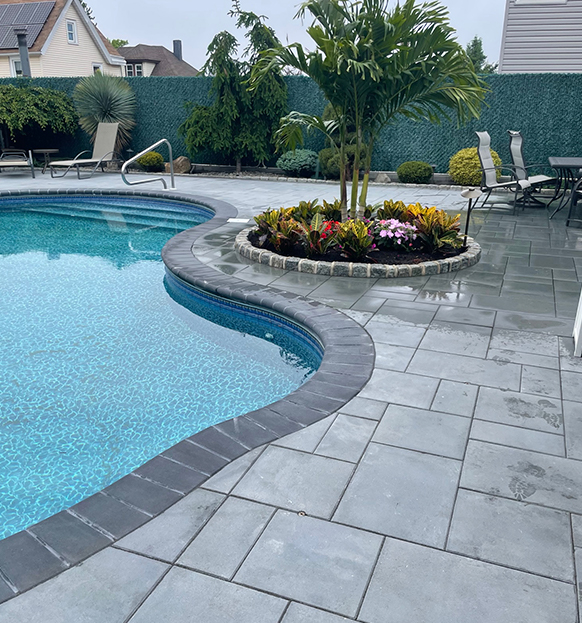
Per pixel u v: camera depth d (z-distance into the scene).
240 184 12.42
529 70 11.72
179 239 6.96
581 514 2.09
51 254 7.40
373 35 5.31
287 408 2.87
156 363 4.09
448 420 2.76
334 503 2.15
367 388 3.09
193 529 2.01
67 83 15.51
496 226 7.60
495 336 3.84
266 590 1.74
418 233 5.80
